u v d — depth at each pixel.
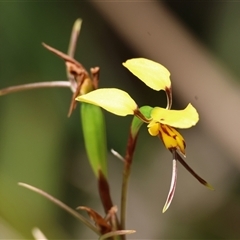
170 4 0.55
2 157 0.52
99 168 0.31
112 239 0.31
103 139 0.31
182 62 0.54
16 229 0.49
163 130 0.29
